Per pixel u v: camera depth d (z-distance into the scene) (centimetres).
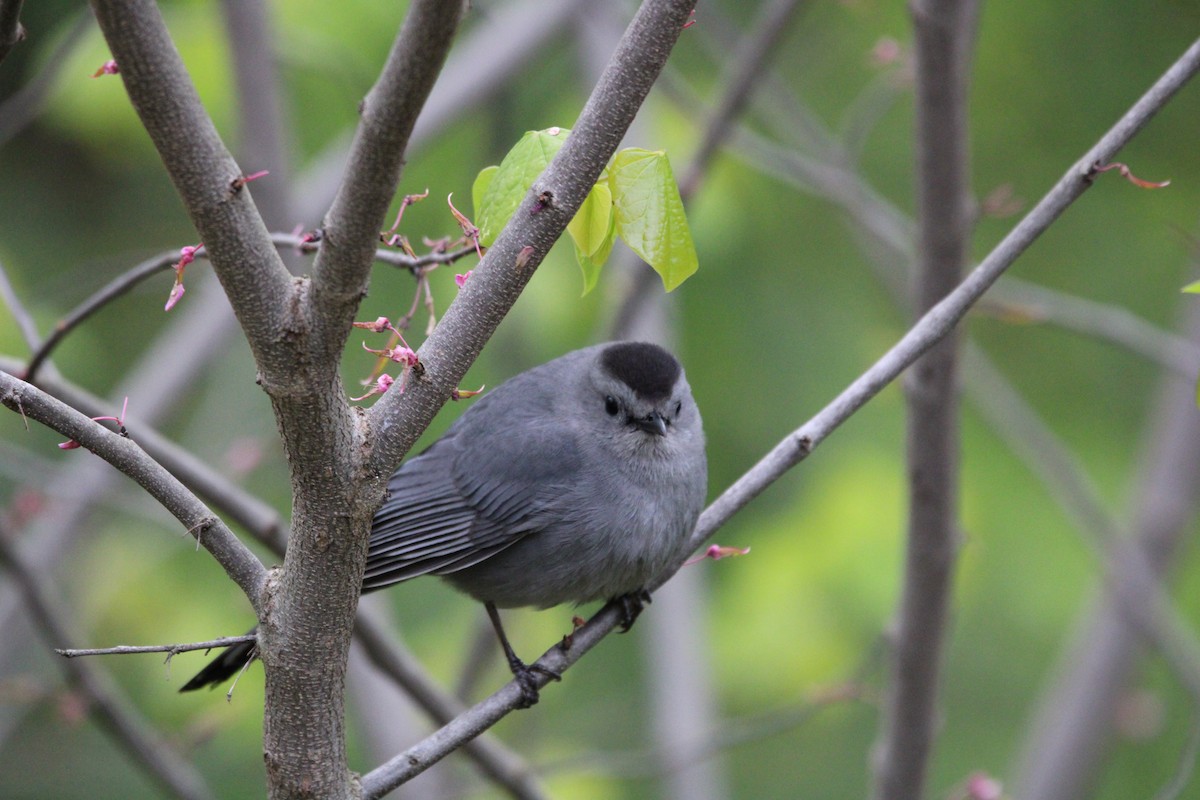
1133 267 1297
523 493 779
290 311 412
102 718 852
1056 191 581
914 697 794
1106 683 1159
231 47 966
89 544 1237
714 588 1252
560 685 1262
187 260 441
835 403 611
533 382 831
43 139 1561
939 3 700
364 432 445
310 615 455
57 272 1517
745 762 1355
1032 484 1255
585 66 1234
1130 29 1274
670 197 490
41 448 1357
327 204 1172
